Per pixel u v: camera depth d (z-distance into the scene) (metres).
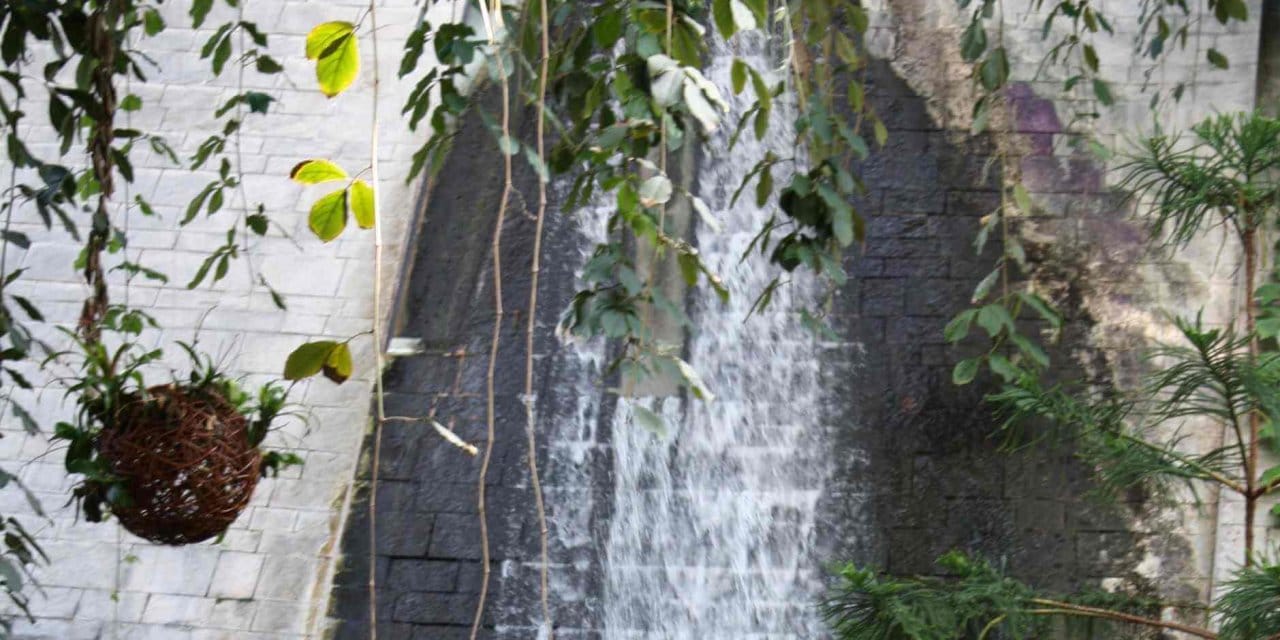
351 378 7.66
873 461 7.45
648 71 3.41
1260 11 7.91
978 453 7.34
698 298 8.16
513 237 8.11
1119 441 4.76
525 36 3.84
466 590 7.11
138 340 7.62
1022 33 8.27
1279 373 4.36
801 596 7.29
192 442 4.90
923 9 8.46
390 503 7.31
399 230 8.07
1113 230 7.76
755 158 8.56
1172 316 7.47
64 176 4.48
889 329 7.75
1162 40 6.74
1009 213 7.89
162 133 8.31
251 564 7.11
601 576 7.34
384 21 8.69
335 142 8.32
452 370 7.73
